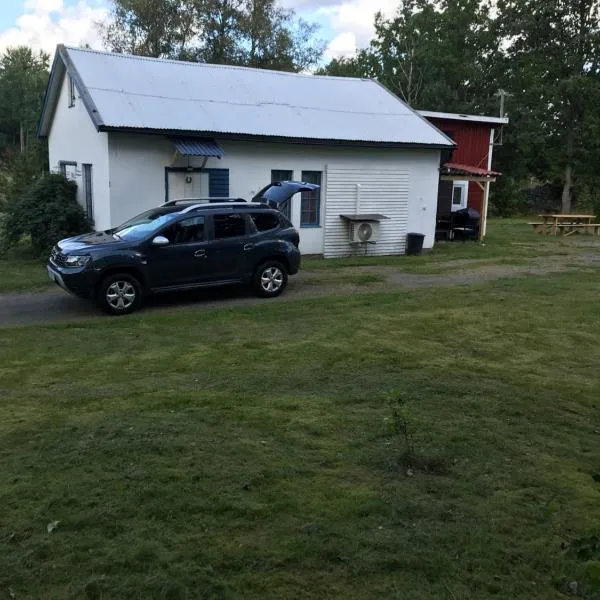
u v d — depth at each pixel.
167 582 3.10
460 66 46.97
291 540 3.48
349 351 7.63
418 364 7.18
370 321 9.36
